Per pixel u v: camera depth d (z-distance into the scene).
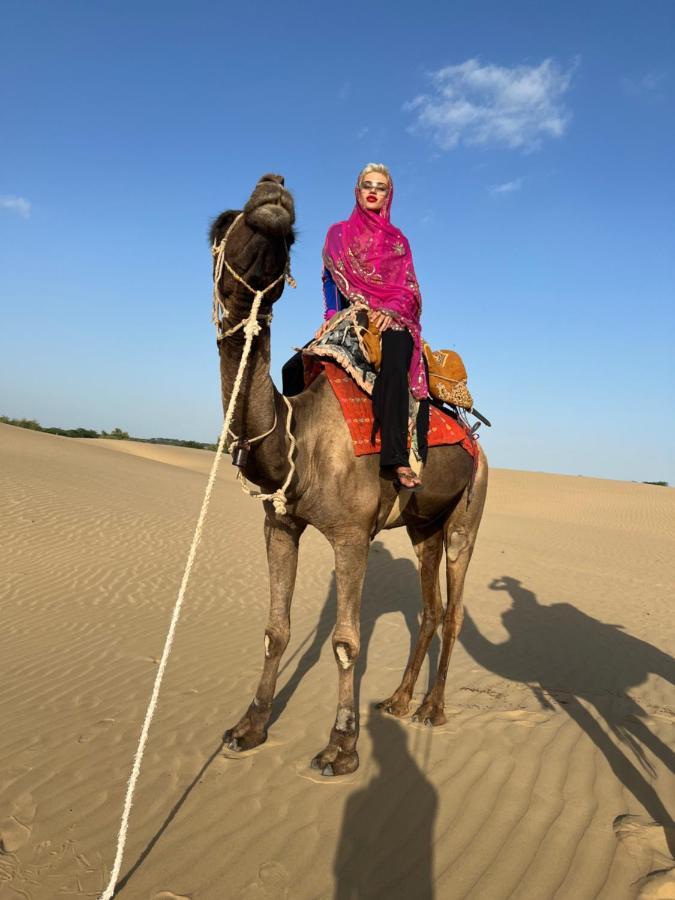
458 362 6.18
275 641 5.16
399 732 5.57
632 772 5.01
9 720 5.79
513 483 46.41
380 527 5.19
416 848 3.93
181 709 6.11
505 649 9.30
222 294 3.79
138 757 3.38
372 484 4.82
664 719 6.38
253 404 4.04
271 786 4.59
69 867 3.68
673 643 10.62
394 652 8.55
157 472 28.09
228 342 3.91
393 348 4.93
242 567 14.38
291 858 3.81
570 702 6.77
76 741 5.32
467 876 3.69
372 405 4.92
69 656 7.89
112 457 30.44
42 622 9.44
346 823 4.16
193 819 4.18
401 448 4.78
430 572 6.31
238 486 28.97
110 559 13.52
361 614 11.09
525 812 4.34
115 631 9.16
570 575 17.52
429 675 7.52
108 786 4.57
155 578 12.59
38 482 19.38
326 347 4.97
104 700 6.36
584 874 3.72
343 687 4.88
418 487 5.17
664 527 33.44
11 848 3.84
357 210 5.24
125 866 3.71
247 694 6.58
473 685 7.25
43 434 34.38
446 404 6.15
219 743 5.28
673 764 5.24
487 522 29.52
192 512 19.69
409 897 3.52
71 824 4.10
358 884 3.61
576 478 50.44
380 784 4.65
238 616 10.61
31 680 6.98
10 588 11.10
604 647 9.87
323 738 5.40
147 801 4.38
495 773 4.86
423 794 4.54
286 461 4.36
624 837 4.04
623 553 23.03
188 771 4.80
